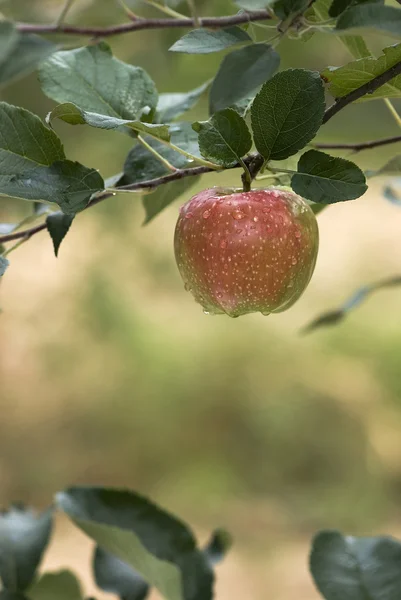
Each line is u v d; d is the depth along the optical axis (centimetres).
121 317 516
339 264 579
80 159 309
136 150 105
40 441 513
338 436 505
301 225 101
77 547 406
